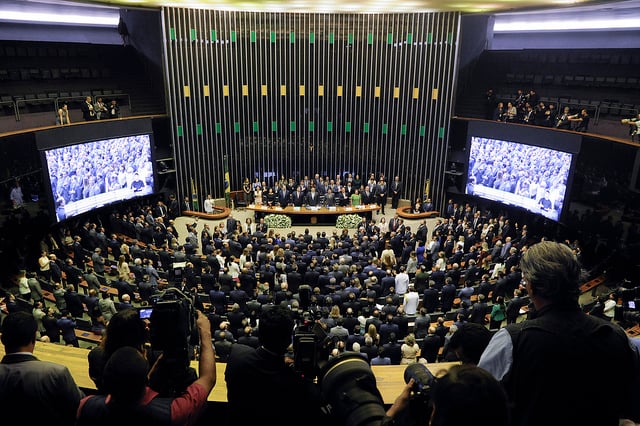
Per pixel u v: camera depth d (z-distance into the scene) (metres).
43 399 2.63
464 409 1.29
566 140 18.20
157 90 24.45
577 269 1.91
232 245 17.78
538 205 19.56
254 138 25.86
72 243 17.91
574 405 1.80
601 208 16.64
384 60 24.86
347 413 1.54
